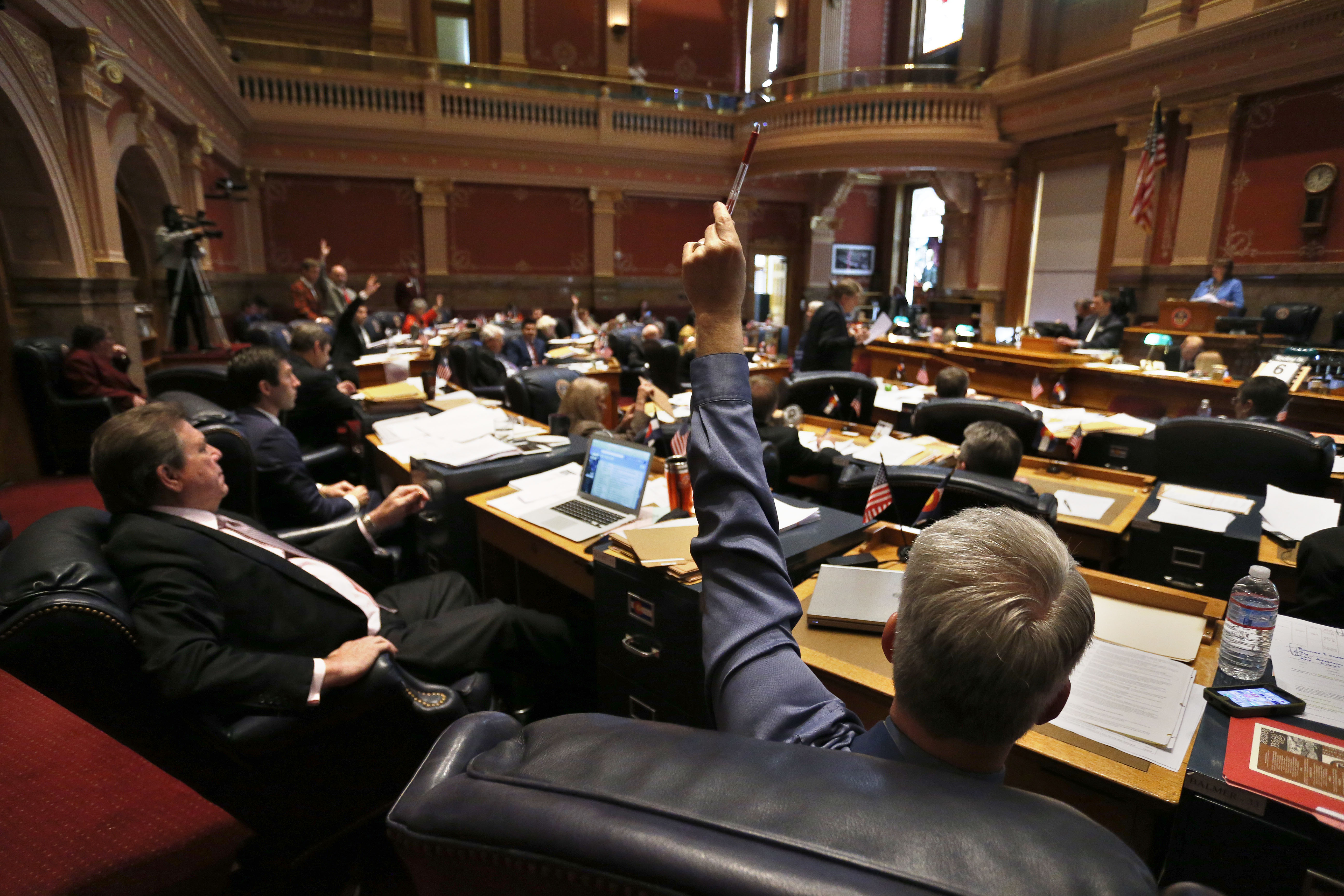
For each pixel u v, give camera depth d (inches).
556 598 105.4
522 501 97.2
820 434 148.1
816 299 612.1
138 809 79.1
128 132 248.7
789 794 16.5
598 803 16.9
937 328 428.1
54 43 203.0
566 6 542.6
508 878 17.0
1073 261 421.4
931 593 25.6
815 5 518.9
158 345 325.7
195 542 62.0
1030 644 23.8
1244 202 327.0
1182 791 41.5
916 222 613.9
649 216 555.8
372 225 487.2
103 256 223.6
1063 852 15.2
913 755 26.6
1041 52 427.5
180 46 285.7
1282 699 47.9
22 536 58.0
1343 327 272.7
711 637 30.2
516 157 502.3
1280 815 38.8
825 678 56.4
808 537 76.4
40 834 75.1
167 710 56.0
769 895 13.8
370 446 144.3
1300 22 287.3
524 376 193.3
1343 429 173.3
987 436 92.7
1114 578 66.6
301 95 446.9
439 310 458.6
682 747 19.0
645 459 90.0
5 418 191.0
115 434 62.4
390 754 66.9
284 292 470.6
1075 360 217.0
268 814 62.8
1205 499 100.0
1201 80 328.8
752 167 513.7
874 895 13.7
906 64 536.4
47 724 94.3
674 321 426.6
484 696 75.4
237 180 444.8
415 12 527.8
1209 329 257.4
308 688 57.1
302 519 109.7
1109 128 389.7
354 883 67.9
